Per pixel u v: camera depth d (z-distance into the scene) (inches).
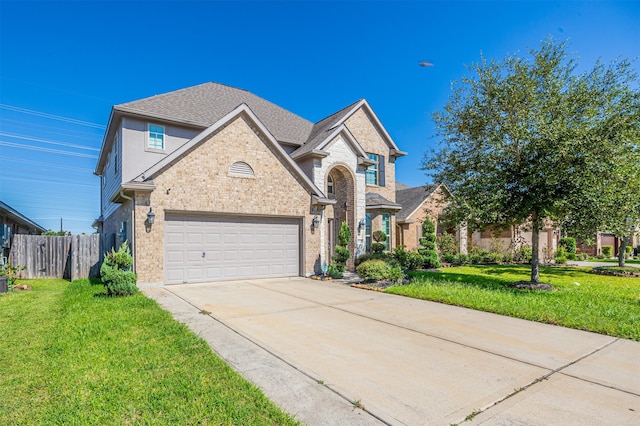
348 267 677.3
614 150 376.5
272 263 552.4
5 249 661.3
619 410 148.0
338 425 134.7
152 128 573.0
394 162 851.4
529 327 278.5
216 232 504.7
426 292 411.2
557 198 415.5
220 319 295.4
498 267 772.0
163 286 455.2
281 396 158.1
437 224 951.0
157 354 205.2
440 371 188.7
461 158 489.1
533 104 428.1
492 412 145.6
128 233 471.2
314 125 854.5
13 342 229.6
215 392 158.6
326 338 246.7
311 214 585.3
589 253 1262.3
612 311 314.2
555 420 139.6
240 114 518.6
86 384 166.6
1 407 147.7
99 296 381.4
